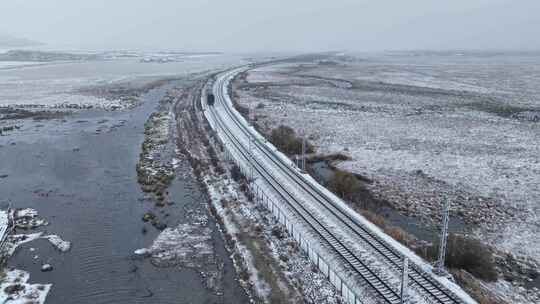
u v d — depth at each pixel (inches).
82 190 1873.8
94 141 2716.5
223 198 1715.1
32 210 1648.6
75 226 1515.7
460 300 964.0
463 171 1996.8
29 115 3481.8
